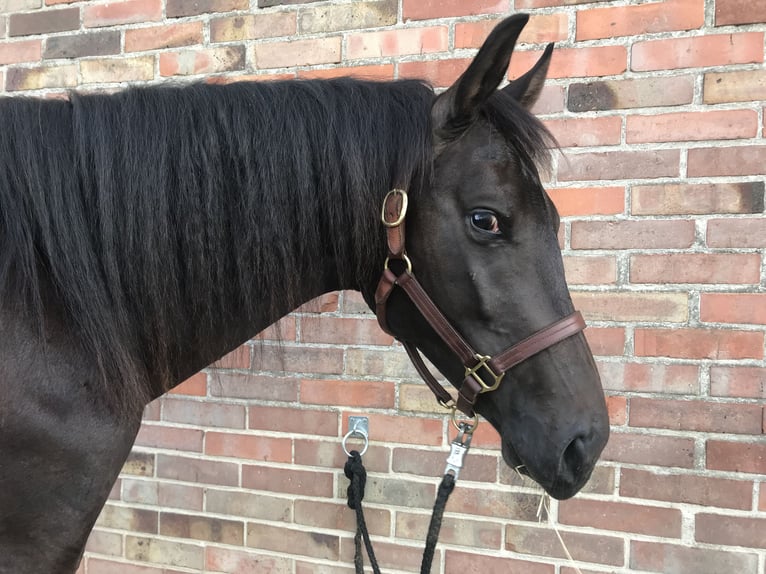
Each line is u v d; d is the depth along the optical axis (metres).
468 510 1.30
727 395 1.14
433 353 0.79
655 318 1.18
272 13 1.39
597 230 1.20
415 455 1.32
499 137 0.71
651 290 1.18
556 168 1.22
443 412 1.30
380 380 1.34
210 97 0.75
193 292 0.73
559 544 1.25
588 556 1.24
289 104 0.74
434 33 1.28
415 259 0.72
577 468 0.69
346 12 1.34
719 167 1.13
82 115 0.72
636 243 1.18
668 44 1.15
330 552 1.39
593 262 1.21
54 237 0.68
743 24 1.11
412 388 1.32
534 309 0.69
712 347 1.15
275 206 0.71
